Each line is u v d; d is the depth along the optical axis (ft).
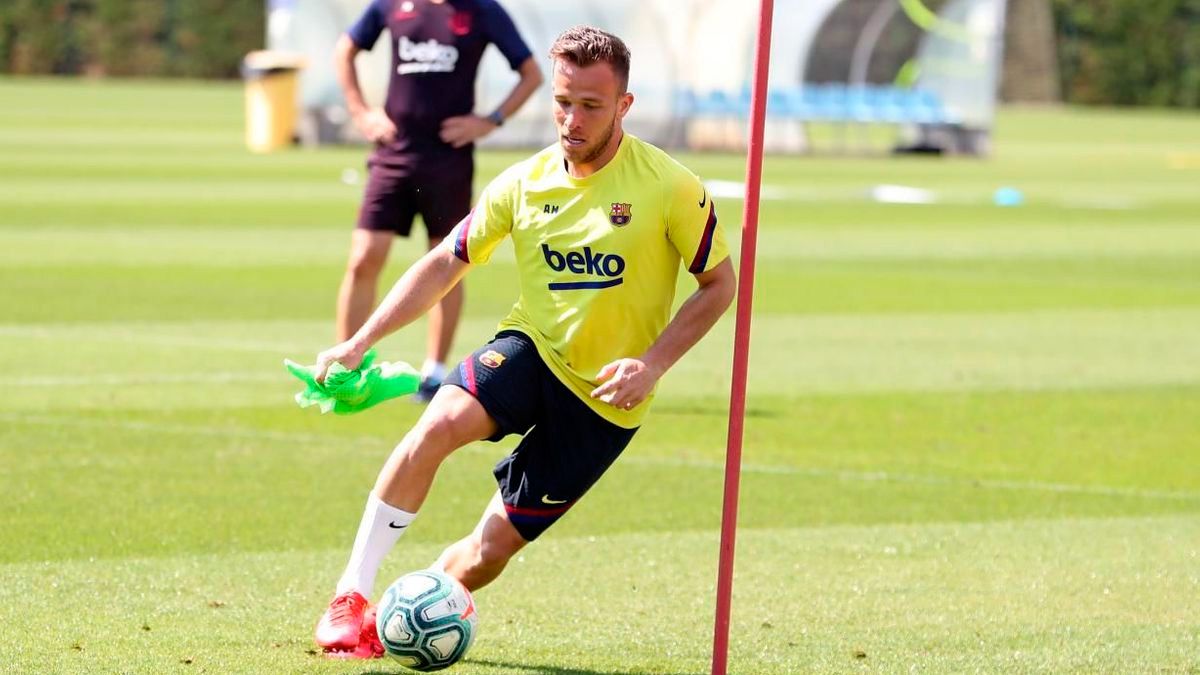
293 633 67.46
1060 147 520.42
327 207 272.51
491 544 63.00
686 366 142.72
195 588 74.08
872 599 75.77
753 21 451.94
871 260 223.30
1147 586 79.15
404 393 64.03
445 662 60.90
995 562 83.20
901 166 419.54
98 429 108.58
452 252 62.49
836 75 469.16
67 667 62.03
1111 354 153.79
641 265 60.13
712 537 86.84
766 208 292.81
